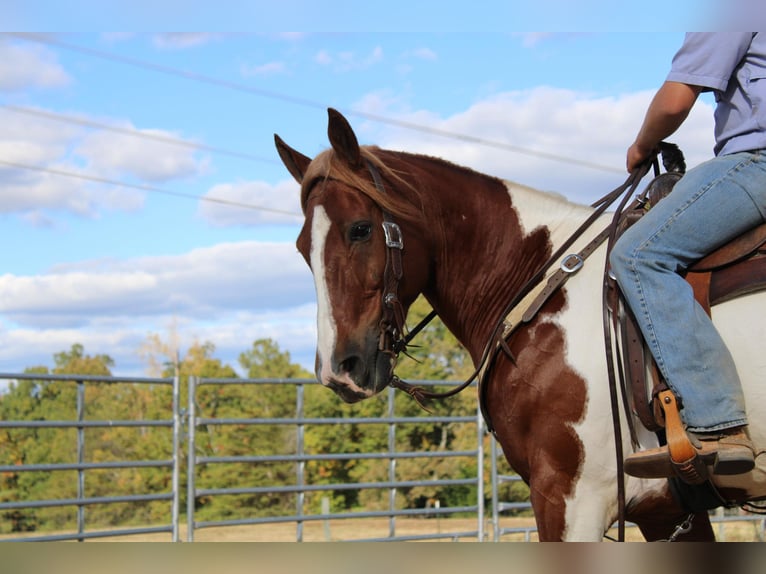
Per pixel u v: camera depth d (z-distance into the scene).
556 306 2.57
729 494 2.45
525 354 2.57
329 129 2.65
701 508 2.49
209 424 6.68
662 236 2.34
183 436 6.74
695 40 2.37
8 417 36.69
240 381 6.87
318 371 2.58
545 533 2.50
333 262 2.59
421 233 2.74
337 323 2.56
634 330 2.42
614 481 2.46
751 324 2.26
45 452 30.33
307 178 2.70
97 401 37.44
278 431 30.34
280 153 3.07
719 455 2.19
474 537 8.73
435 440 28.31
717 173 2.32
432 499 27.36
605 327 2.45
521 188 2.85
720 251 2.34
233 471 29.39
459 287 2.84
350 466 29.27
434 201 2.80
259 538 16.22
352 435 29.69
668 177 2.55
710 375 2.25
